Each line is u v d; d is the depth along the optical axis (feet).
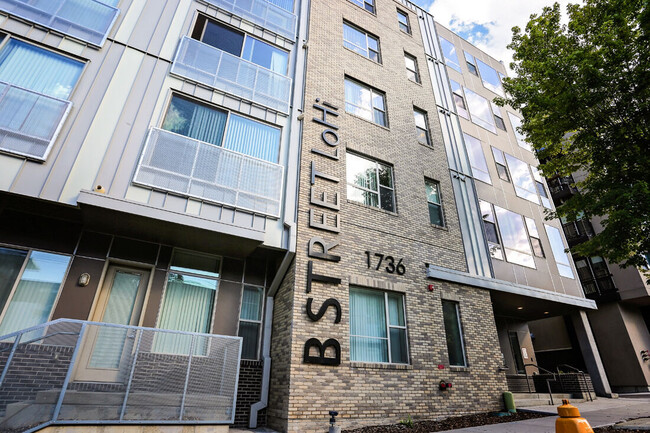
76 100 25.21
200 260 28.60
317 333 26.53
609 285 63.77
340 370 26.35
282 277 29.27
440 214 41.78
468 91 58.54
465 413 30.66
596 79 31.42
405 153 41.93
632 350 59.11
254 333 28.50
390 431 24.17
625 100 31.89
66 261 23.81
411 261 34.88
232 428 24.34
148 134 26.16
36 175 21.86
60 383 17.57
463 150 49.70
